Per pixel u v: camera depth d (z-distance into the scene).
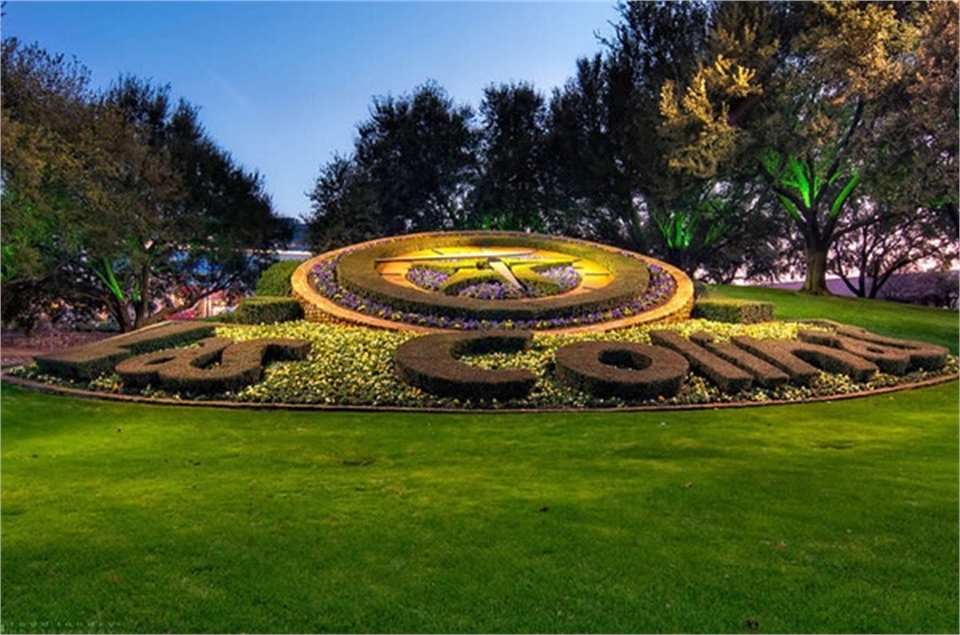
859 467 7.25
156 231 28.22
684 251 35.44
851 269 39.59
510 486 6.61
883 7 25.06
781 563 4.86
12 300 27.81
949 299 38.88
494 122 37.31
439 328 14.51
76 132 24.30
